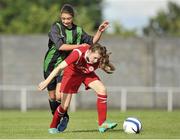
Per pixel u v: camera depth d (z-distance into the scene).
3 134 27.45
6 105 74.31
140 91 75.56
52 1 154.38
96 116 44.44
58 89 27.84
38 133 27.78
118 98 74.88
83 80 26.75
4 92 74.31
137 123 26.89
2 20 133.50
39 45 74.88
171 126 32.03
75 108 68.38
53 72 25.59
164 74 76.62
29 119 40.84
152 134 26.64
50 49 28.09
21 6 145.88
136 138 24.72
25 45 74.69
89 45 26.55
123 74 75.81
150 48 76.31
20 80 74.56
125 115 43.94
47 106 74.56
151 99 75.94
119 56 75.75
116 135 25.89
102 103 26.58
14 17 144.38
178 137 25.44
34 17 122.44
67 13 26.92
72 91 26.89
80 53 25.84
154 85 76.50
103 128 26.72
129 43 75.94
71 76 26.59
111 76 75.50
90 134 26.44
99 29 27.61
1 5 149.38
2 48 74.50
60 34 27.25
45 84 25.55
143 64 76.19
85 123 35.91
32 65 74.69
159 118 39.28
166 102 76.00
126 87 75.69
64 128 27.92
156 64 76.50
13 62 74.56
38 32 121.81
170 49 76.75
